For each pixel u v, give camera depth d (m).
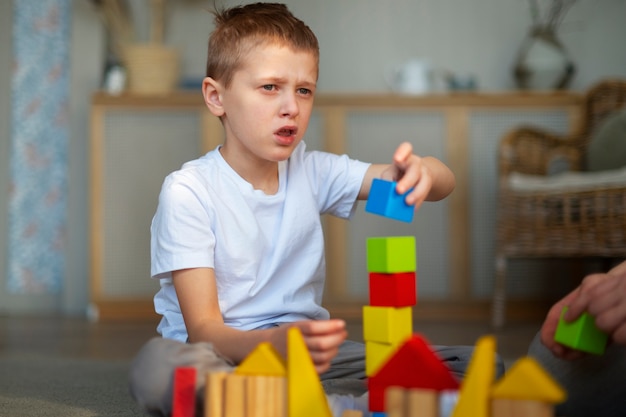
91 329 3.06
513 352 2.20
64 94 3.97
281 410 0.75
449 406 0.66
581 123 3.49
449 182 1.26
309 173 1.35
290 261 1.27
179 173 1.21
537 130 3.38
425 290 3.61
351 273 3.58
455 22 4.02
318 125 3.58
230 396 0.76
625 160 3.12
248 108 1.20
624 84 3.48
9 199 3.98
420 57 4.01
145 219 3.58
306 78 1.20
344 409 0.89
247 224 1.22
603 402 1.00
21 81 3.98
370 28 4.01
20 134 3.99
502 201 3.20
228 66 1.22
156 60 3.65
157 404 0.88
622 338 0.80
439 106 3.60
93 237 3.58
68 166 3.91
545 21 3.97
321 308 1.29
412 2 4.02
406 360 0.67
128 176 3.58
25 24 3.97
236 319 1.21
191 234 1.15
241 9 1.29
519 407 0.62
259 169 1.25
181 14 3.99
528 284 3.59
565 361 1.02
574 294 0.89
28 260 3.98
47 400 1.44
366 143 3.59
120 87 3.69
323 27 4.00
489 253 3.60
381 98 3.58
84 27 3.86
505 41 4.00
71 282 3.87
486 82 4.01
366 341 0.83
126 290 3.58
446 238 3.60
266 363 0.75
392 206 0.89
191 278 1.14
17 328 3.09
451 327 3.10
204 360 0.88
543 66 3.68
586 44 4.00
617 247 2.98
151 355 0.89
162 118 3.58
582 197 3.03
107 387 1.61
